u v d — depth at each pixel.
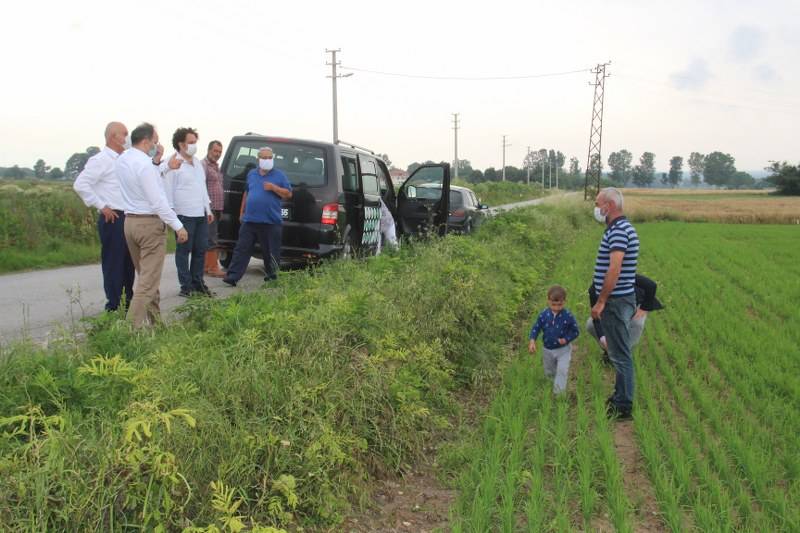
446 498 4.85
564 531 4.22
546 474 5.20
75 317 8.69
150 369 4.41
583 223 36.75
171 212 7.14
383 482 5.06
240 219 11.02
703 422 6.23
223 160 12.15
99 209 7.54
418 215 15.97
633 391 6.50
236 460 4.00
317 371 5.16
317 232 11.41
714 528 4.28
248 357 4.91
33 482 3.17
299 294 6.60
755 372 7.95
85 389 4.15
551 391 6.97
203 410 4.10
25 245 15.88
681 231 38.38
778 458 5.50
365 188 13.04
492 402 6.71
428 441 5.84
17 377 4.16
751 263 20.48
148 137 7.18
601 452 5.41
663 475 5.04
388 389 5.51
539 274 14.84
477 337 8.12
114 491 3.34
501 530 4.25
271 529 3.63
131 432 3.41
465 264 10.02
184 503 3.56
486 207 21.73
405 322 7.08
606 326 6.50
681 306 12.61
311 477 4.38
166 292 10.64
